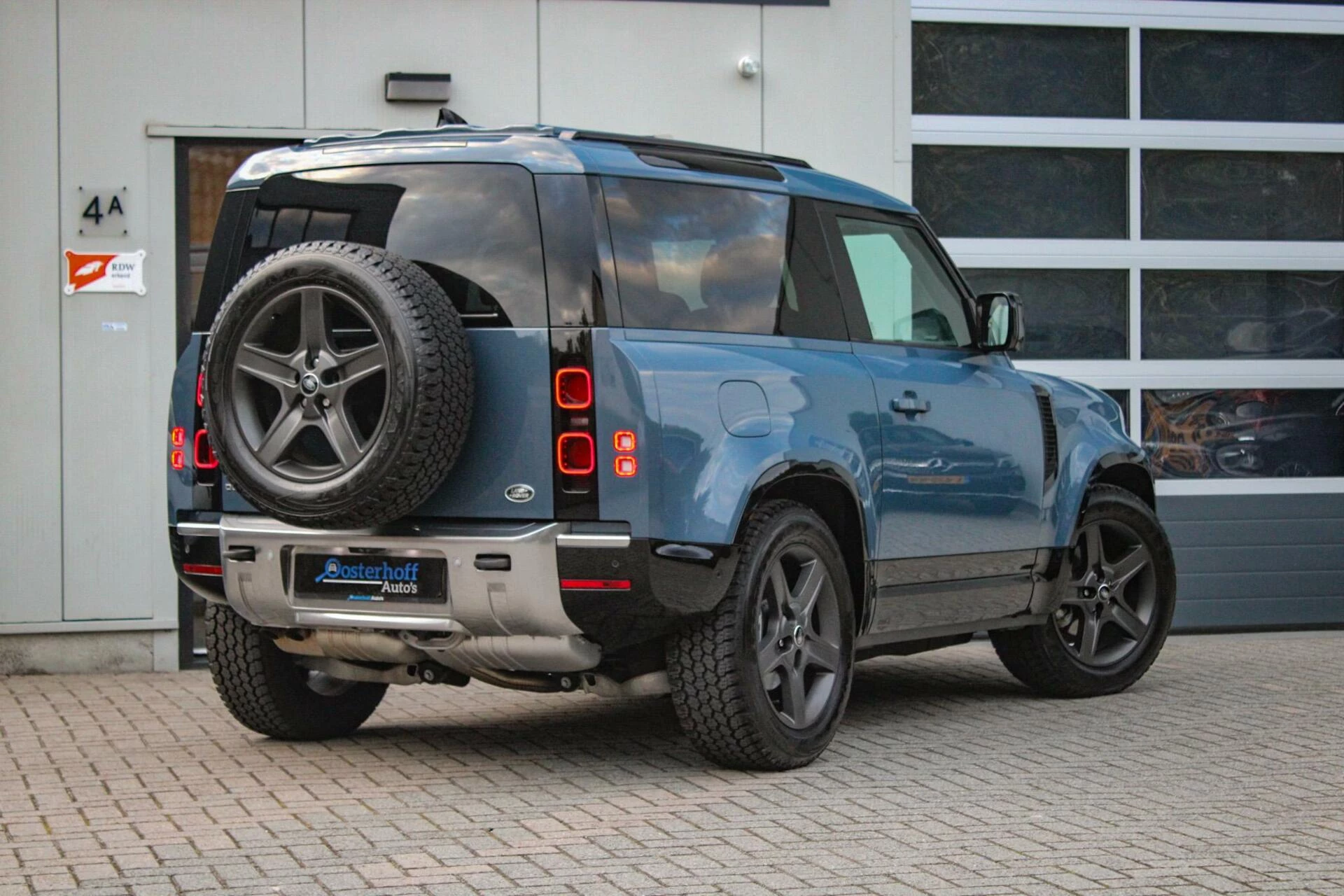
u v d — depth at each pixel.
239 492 6.15
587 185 6.16
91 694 8.98
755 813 5.85
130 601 9.91
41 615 9.80
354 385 5.93
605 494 5.94
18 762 6.91
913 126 11.13
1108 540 8.83
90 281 9.82
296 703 7.23
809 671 6.82
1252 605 11.59
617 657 6.46
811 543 6.67
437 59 10.21
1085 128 11.41
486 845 5.37
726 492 6.18
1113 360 11.45
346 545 6.25
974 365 7.94
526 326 6.04
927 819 5.75
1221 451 11.60
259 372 6.10
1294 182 11.76
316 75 10.08
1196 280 11.59
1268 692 8.82
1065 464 8.34
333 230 6.50
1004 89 11.32
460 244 6.22
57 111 9.79
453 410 5.91
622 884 4.87
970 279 11.30
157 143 9.92
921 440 7.33
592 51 10.40
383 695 7.60
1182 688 8.98
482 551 6.00
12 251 9.73
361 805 6.00
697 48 10.52
